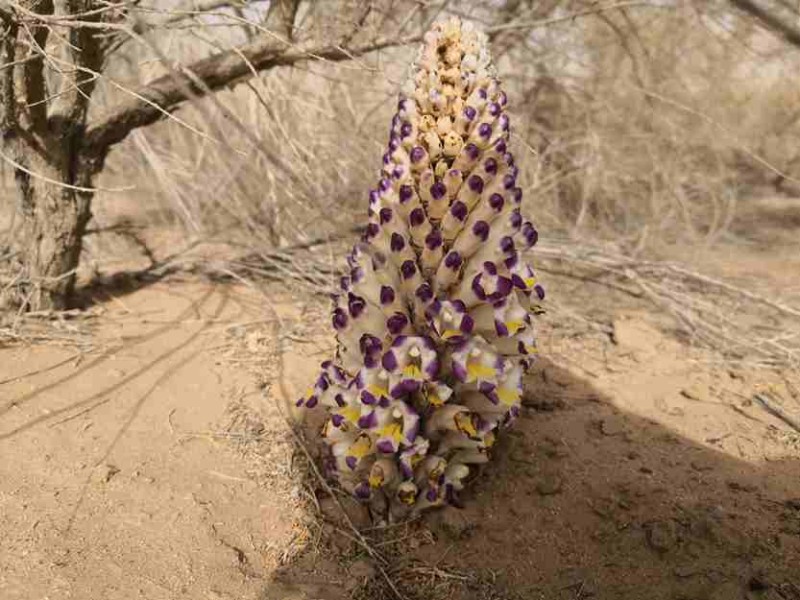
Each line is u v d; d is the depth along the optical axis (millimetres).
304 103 1001
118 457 581
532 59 1230
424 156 473
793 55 1062
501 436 632
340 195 1025
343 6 808
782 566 499
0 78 667
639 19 1315
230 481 572
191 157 1270
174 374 701
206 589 473
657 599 482
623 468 600
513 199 483
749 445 643
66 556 482
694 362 809
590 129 1217
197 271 965
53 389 655
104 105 948
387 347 484
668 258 1168
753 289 1044
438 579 504
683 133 1364
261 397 678
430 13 957
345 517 544
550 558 520
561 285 1035
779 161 1566
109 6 553
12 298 776
